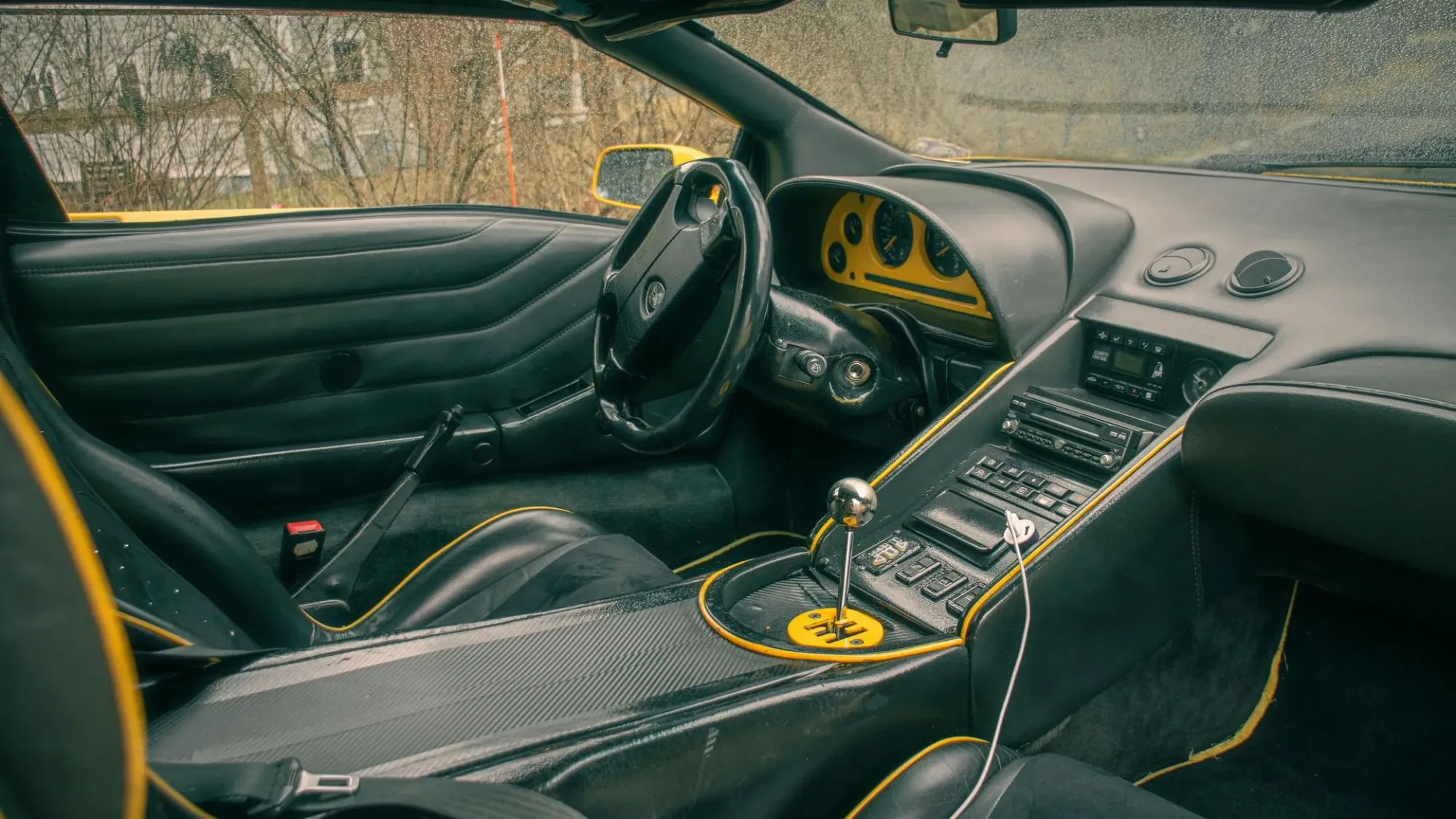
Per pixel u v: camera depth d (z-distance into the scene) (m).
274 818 0.56
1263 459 1.10
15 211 1.55
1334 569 1.24
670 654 1.08
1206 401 1.15
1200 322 1.35
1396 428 0.95
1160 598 1.28
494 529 1.66
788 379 1.54
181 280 1.62
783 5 0.78
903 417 1.67
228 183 5.46
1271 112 1.59
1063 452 1.38
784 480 2.10
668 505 2.04
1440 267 1.20
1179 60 1.68
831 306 1.58
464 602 1.52
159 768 0.53
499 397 1.95
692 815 0.92
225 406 1.72
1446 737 1.33
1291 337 1.24
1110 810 0.91
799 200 1.93
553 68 5.61
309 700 0.91
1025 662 1.20
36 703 0.29
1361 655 1.41
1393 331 1.14
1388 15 1.42
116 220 1.73
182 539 1.16
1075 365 1.50
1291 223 1.43
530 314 1.93
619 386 1.54
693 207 1.43
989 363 1.57
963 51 2.18
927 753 1.03
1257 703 1.47
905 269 1.82
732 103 1.97
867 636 1.19
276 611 1.29
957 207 1.55
